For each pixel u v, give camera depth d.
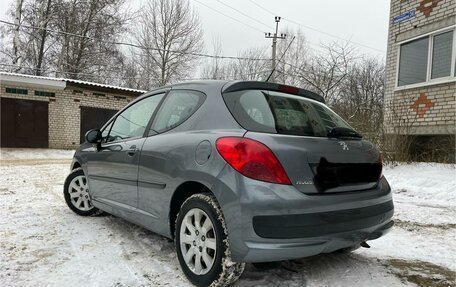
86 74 26.28
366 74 25.09
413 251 3.65
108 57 28.50
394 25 10.89
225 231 2.48
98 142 4.25
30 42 25.83
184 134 2.97
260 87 3.05
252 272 3.00
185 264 2.80
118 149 3.79
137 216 3.44
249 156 2.42
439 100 9.24
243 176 2.39
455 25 8.91
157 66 31.23
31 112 16.38
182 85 3.46
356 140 3.02
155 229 3.20
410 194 6.85
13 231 3.97
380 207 2.87
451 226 4.64
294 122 2.83
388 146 8.92
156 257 3.29
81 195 4.74
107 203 3.99
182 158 2.82
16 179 7.94
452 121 8.86
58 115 16.95
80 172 4.78
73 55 27.66
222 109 2.85
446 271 3.13
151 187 3.18
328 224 2.46
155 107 3.64
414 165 8.51
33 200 5.65
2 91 15.72
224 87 2.99
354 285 2.80
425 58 9.85
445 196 6.45
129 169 3.51
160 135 3.28
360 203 2.69
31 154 14.51
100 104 18.06
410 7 10.31
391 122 9.16
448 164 8.23
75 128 17.36
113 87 17.84
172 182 2.89
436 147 9.20
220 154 2.54
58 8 27.02
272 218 2.32
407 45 10.50
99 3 28.27
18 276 2.82
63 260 3.17
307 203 2.40
